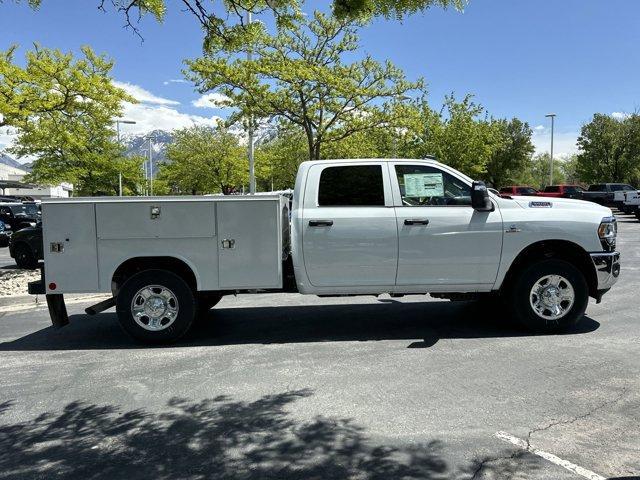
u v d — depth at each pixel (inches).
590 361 210.4
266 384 194.1
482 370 202.8
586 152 1939.0
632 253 565.9
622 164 1849.2
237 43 206.2
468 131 1320.1
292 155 1110.4
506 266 249.3
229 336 263.4
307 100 652.7
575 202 261.4
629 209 1115.9
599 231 250.1
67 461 141.1
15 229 896.9
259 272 246.2
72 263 242.7
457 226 246.8
